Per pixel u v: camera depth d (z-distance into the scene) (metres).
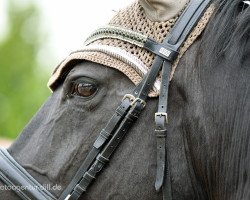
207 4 5.84
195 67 5.68
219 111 5.50
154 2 5.84
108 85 5.89
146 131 5.77
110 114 5.84
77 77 5.95
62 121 6.02
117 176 5.80
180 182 5.71
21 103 35.22
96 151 5.85
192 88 5.66
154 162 5.73
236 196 5.38
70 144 5.96
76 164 5.92
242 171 5.34
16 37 44.50
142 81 5.77
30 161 6.14
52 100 6.23
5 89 38.34
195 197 5.73
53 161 6.02
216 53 5.59
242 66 5.50
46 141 6.09
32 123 6.29
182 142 5.71
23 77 40.97
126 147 5.80
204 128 5.56
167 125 5.73
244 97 5.43
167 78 5.73
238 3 5.71
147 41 5.84
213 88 5.55
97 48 5.94
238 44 5.53
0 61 42.34
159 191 5.73
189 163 5.70
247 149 5.34
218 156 5.50
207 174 5.60
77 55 5.99
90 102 5.91
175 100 5.73
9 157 6.23
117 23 6.06
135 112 5.76
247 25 5.54
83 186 5.87
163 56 5.76
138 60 5.82
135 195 5.76
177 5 5.86
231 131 5.45
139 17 5.99
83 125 5.93
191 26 5.78
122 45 5.93
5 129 33.59
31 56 43.94
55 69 6.34
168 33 5.83
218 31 5.63
